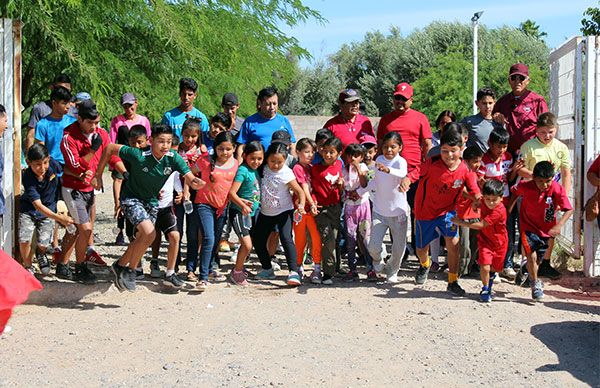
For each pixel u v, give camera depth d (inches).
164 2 472.4
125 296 316.8
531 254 315.3
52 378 217.0
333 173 340.2
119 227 461.7
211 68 541.3
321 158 370.0
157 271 354.9
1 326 232.2
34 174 324.8
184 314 288.5
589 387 213.5
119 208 346.0
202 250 328.8
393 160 338.3
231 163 336.2
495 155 352.5
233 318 282.4
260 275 356.5
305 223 345.7
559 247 414.6
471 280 356.5
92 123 324.2
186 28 503.2
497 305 305.3
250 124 378.6
